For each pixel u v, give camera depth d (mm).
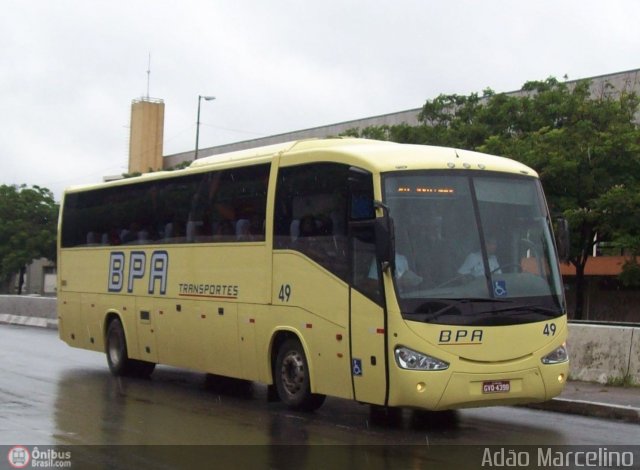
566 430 10570
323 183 11078
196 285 13555
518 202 10695
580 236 27516
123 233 15797
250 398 13164
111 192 16344
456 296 9844
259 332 12055
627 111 28844
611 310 35562
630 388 13414
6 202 58750
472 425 10867
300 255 11336
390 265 9805
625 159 26672
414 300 9734
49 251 59500
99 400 12680
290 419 11117
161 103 68625
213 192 13336
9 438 9578
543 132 28031
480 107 31000
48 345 22469
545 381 10195
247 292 12336
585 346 14289
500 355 9898
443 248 10023
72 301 17422
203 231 13484
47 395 13070
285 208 11742
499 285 10102
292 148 12016
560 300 10539
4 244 59031
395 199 10055
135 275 15297
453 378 9633
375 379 9969
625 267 27484
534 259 10562
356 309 10281
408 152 10516
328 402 12672
